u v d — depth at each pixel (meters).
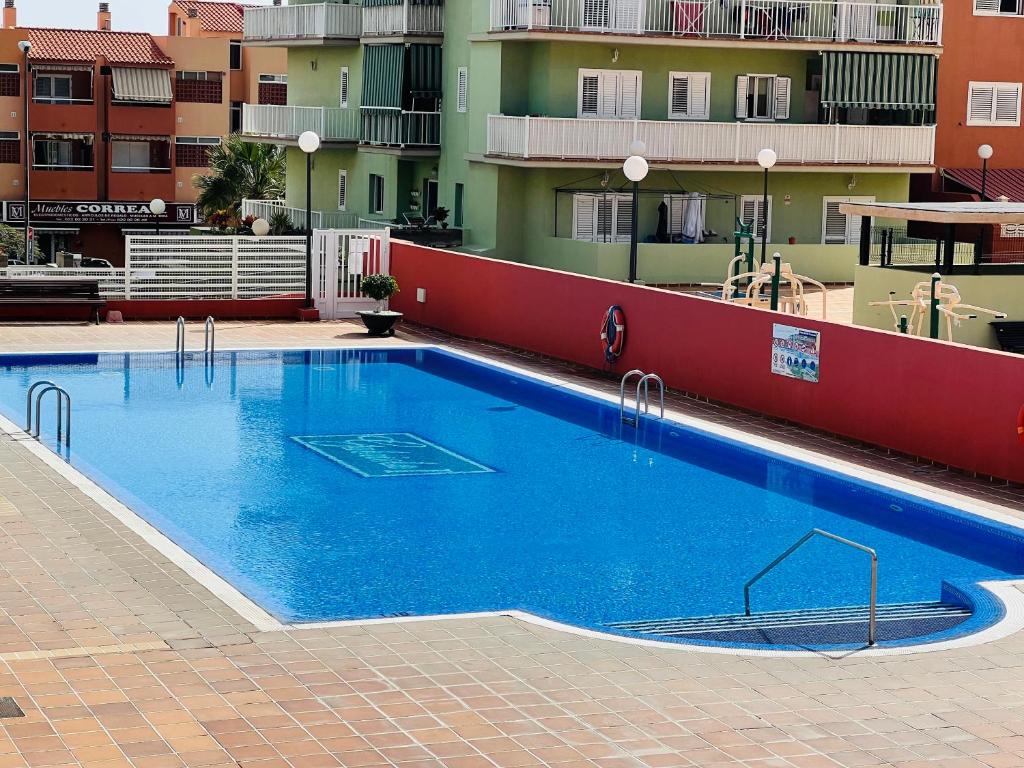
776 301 28.59
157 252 32.75
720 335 24.67
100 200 70.12
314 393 25.86
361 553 16.06
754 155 40.66
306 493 18.78
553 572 15.52
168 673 10.66
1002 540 17.12
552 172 40.62
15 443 20.23
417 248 33.59
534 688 10.59
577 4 40.03
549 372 27.61
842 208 31.25
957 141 46.62
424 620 12.33
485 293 31.16
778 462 20.91
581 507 18.48
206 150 68.62
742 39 41.06
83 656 11.02
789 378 23.19
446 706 10.15
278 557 15.80
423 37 44.38
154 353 28.73
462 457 21.25
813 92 43.06
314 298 33.97
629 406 24.58
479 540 16.77
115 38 70.94
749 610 14.10
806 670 11.23
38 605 12.55
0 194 68.19
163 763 8.98
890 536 17.47
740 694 10.62
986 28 46.34
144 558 14.29
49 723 9.59
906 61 42.47
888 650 11.84
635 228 29.84
